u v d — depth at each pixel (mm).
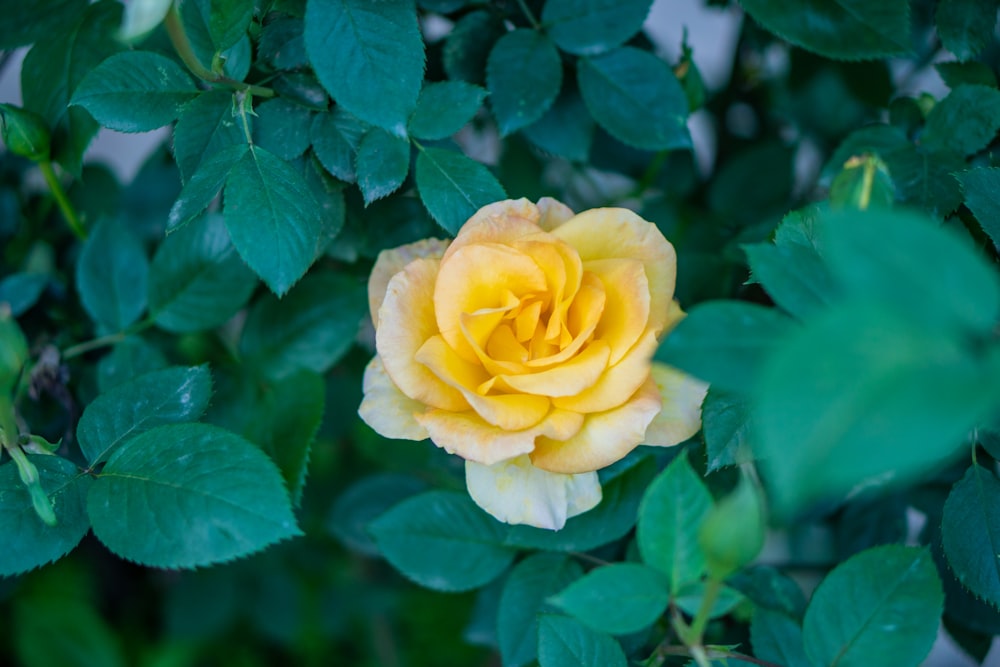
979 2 585
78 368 640
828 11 570
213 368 636
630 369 518
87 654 785
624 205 688
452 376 514
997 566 542
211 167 530
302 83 560
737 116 726
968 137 577
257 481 517
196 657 843
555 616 523
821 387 409
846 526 627
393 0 528
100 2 589
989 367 411
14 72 789
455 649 821
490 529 592
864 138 587
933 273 416
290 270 524
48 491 531
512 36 592
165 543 514
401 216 599
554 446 523
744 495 460
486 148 684
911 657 506
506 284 520
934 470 597
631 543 578
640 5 592
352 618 831
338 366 694
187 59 528
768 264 470
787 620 558
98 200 691
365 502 670
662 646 534
